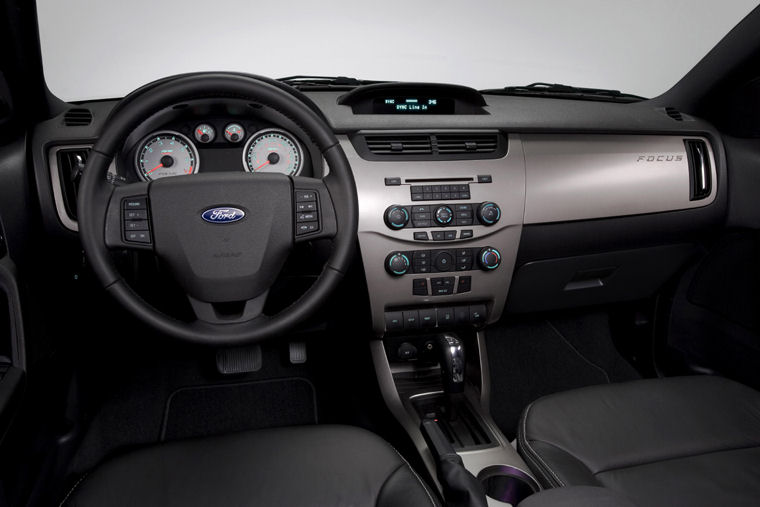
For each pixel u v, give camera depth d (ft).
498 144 4.48
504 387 5.82
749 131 4.70
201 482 2.77
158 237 3.18
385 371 4.78
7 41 3.31
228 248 3.24
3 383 3.18
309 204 3.35
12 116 3.63
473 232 4.32
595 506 2.46
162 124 4.01
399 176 4.22
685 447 3.22
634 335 6.01
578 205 4.58
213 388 5.75
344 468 2.87
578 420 3.45
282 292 4.60
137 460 2.94
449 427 4.33
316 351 6.15
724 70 4.72
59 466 4.34
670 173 4.80
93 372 5.24
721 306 4.94
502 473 3.72
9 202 3.62
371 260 4.26
